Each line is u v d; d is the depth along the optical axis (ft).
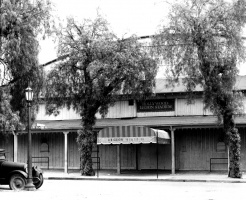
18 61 90.53
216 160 125.49
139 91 118.11
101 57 112.98
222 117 109.19
